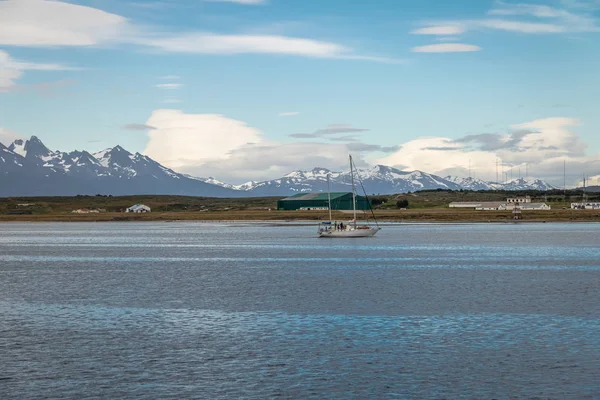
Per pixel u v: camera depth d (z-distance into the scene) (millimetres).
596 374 43344
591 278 96500
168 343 52875
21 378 43500
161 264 124688
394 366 45500
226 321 62094
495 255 140750
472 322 60500
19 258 141750
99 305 72375
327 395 39750
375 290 83625
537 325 58812
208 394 40156
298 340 53500
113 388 41406
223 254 148875
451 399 38938
